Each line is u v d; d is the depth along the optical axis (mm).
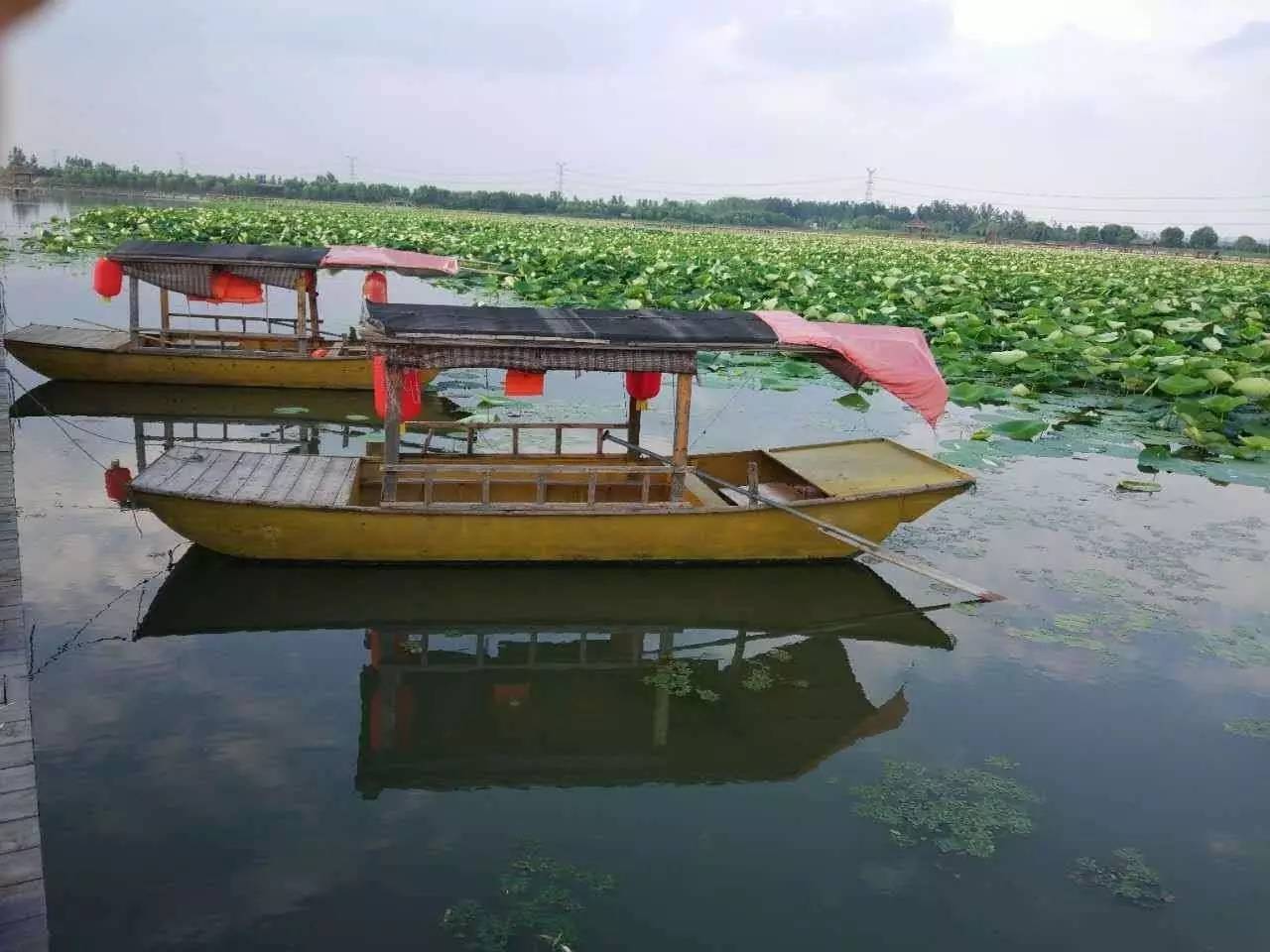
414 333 8641
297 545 8828
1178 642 8414
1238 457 14109
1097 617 8852
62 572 8758
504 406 16016
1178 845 5805
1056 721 7191
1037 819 6016
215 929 4801
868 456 10844
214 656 7617
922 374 9406
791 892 5305
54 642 7605
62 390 15039
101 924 4789
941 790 6297
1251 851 5766
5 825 4574
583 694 7555
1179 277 45656
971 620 8812
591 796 6180
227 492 8859
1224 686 7703
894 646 8414
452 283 32000
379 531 8789
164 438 13219
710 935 4945
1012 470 13219
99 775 5973
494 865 5410
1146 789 6359
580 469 9188
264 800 5840
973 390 16453
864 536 9656
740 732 7039
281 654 7766
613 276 32219
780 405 16922
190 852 5340
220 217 49750
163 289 15578
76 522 9906
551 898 5148
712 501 9953
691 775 6473
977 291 30219
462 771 6406
